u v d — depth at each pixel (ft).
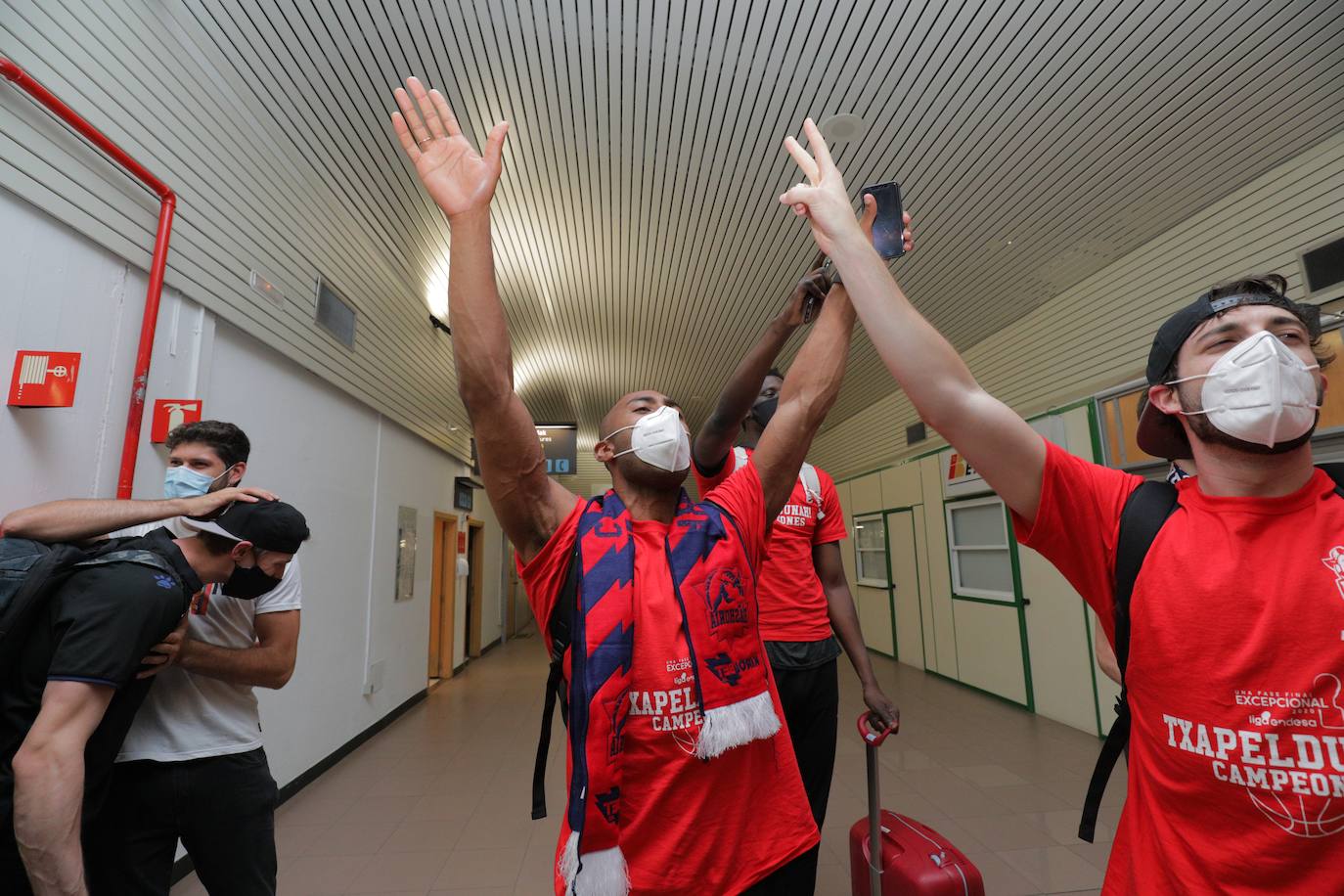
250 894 4.99
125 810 4.65
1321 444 8.38
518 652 33.22
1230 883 2.27
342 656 14.71
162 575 4.07
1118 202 14.85
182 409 8.52
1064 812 10.66
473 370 2.87
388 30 10.68
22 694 3.68
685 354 28.27
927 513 23.04
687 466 3.53
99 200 7.65
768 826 3.17
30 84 6.54
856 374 28.32
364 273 15.88
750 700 3.08
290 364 12.54
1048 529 2.80
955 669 21.15
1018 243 16.97
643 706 2.90
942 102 12.44
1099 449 14.53
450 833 10.53
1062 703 16.06
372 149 13.30
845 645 6.53
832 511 6.92
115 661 3.64
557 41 11.19
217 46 9.63
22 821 3.32
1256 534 2.41
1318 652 2.21
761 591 6.17
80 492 7.43
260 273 11.23
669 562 3.19
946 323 21.91
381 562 17.25
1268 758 2.22
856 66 11.76
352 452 15.49
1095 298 17.83
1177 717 2.43
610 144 14.08
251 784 5.11
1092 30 10.74
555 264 20.03
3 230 6.55
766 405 7.02
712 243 18.54
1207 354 2.61
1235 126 12.41
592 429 43.91
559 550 3.20
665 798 2.88
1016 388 21.02
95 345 7.69
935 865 5.24
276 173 11.78
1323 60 10.94
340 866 9.41
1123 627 2.64
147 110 8.43
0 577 3.69
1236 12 10.28
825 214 2.93
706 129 13.60
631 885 2.79
